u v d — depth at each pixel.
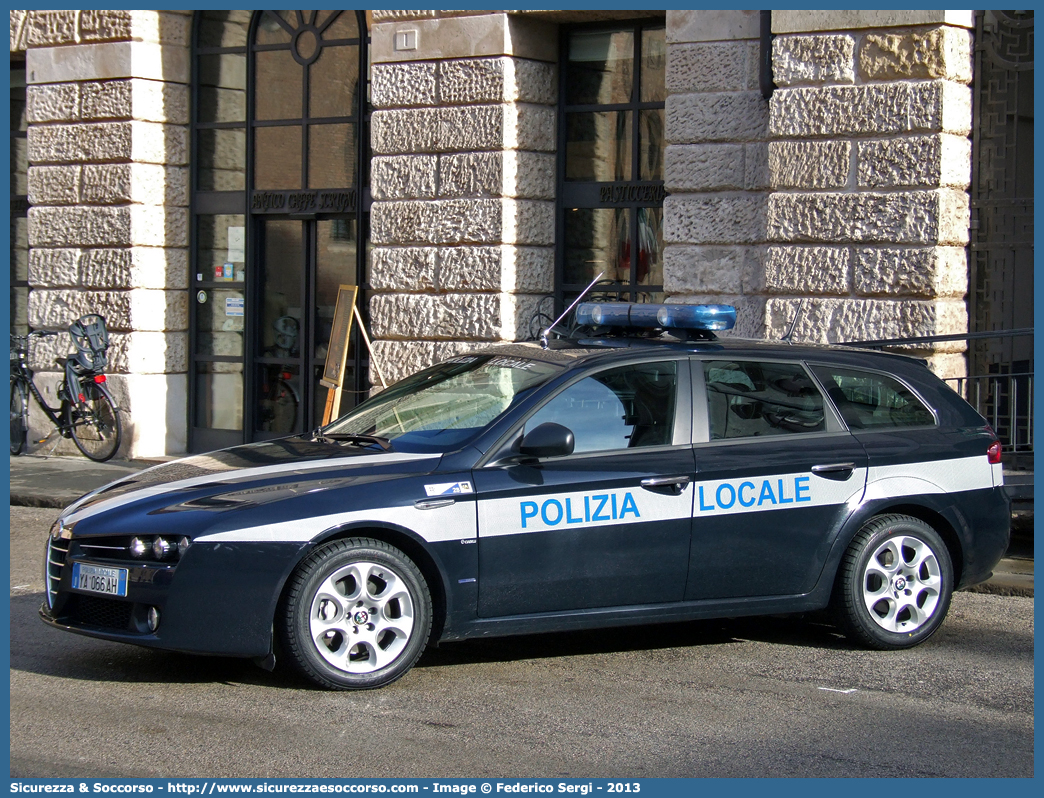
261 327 13.45
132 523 5.49
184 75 13.61
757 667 6.11
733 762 4.73
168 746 4.82
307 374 13.15
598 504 5.91
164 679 5.75
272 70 13.16
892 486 6.43
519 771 4.61
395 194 11.80
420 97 11.63
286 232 13.27
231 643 5.36
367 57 12.60
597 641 6.62
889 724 5.23
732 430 6.25
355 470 5.74
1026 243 9.43
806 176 9.71
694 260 10.52
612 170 11.56
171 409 13.73
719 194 10.43
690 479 6.06
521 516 5.78
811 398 6.48
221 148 13.55
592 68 11.62
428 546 5.62
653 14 11.18
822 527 6.29
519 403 5.98
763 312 10.21
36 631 6.64
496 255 11.33
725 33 10.33
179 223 13.69
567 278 11.80
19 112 14.68
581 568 5.89
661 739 4.99
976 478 6.67
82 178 13.59
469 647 6.46
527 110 11.44
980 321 9.67
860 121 9.48
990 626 7.02
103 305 13.55
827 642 6.62
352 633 5.56
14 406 13.95
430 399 6.44
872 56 9.43
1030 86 9.48
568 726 5.14
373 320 11.97
